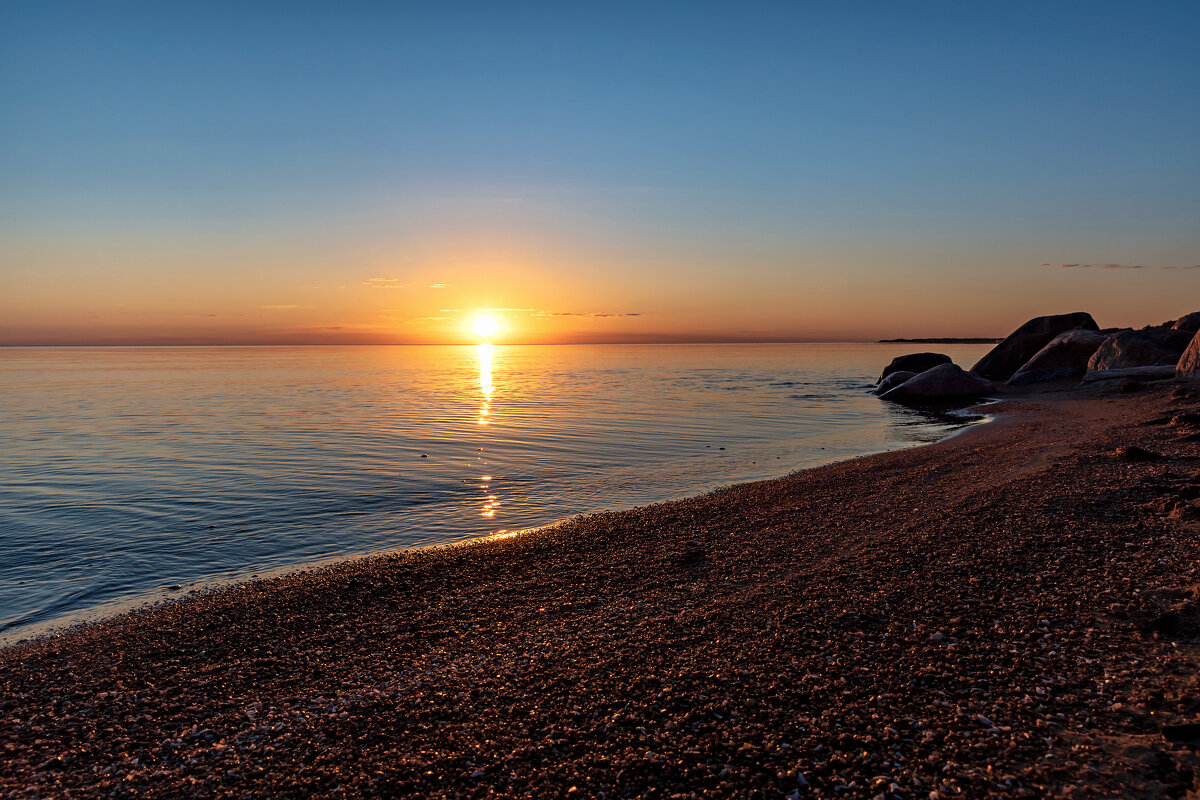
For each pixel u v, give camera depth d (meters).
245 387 53.50
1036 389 37.44
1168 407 23.22
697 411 34.31
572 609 8.43
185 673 7.11
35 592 10.05
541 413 33.50
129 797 4.89
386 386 54.19
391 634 7.96
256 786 4.92
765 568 9.37
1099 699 5.12
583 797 4.50
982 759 4.56
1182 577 7.12
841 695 5.53
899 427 27.66
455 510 14.67
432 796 4.64
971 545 9.21
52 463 20.08
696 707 5.53
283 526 13.53
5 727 6.07
